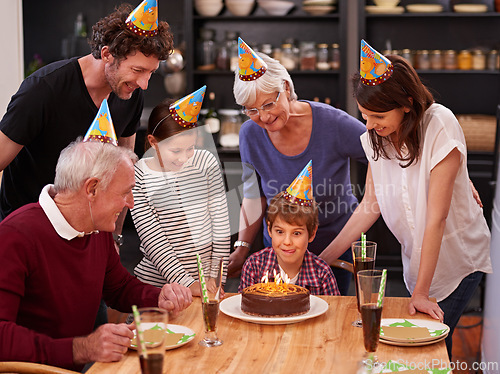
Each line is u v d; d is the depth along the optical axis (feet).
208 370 5.10
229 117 16.66
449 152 6.63
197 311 6.49
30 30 19.40
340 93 16.47
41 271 5.92
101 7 19.22
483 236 7.48
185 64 17.69
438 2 16.55
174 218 6.56
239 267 7.77
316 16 16.39
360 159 8.40
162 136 6.34
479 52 15.99
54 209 5.95
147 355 4.46
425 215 7.04
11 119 7.39
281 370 5.08
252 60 7.08
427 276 6.63
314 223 7.39
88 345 5.36
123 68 7.10
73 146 6.00
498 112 9.97
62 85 7.52
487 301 9.38
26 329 5.51
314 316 6.07
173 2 18.75
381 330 5.74
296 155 8.25
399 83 6.52
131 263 16.70
